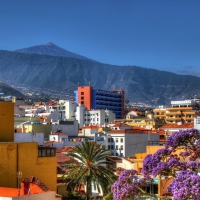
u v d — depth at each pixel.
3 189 50.97
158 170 33.53
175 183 30.31
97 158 69.12
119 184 34.56
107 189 65.81
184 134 35.34
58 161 78.62
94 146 70.81
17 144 57.56
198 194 29.08
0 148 55.88
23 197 45.72
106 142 149.62
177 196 29.41
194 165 33.41
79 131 182.00
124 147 147.50
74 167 67.94
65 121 167.12
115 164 84.94
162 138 157.38
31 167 58.78
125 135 147.88
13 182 56.62
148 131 158.75
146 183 34.84
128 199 34.16
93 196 70.19
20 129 137.62
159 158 34.75
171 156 35.09
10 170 56.56
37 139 81.94
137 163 79.44
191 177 29.80
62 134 138.38
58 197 50.34
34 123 153.75
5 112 61.78
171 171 34.00
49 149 61.34
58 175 70.44
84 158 68.50
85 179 65.88
